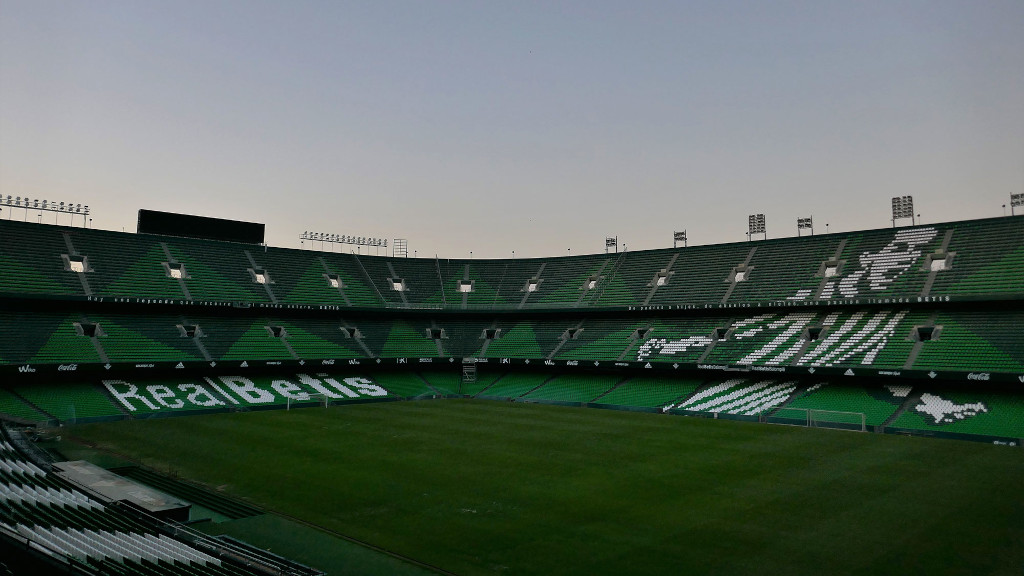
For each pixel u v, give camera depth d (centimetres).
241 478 3775
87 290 6825
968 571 2395
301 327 8319
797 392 6394
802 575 2369
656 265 8775
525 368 8525
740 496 3397
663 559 2538
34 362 5991
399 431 5344
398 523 3000
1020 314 6044
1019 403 5303
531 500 3341
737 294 7606
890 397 5903
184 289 7481
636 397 7050
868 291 6756
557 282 9256
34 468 3450
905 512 3106
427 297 9281
